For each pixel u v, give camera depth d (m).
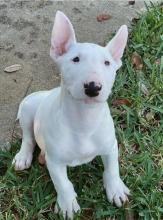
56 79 0.67
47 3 0.78
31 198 0.55
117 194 0.54
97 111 0.47
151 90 0.64
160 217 0.54
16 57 0.70
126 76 0.66
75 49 0.45
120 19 0.75
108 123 0.49
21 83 0.67
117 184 0.55
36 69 0.69
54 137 0.49
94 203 0.55
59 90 0.50
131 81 0.65
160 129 0.60
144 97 0.64
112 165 0.53
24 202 0.55
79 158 0.51
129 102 0.63
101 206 0.55
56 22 0.46
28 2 0.78
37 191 0.55
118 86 0.64
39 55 0.70
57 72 0.68
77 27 0.74
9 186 0.56
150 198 0.54
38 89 0.66
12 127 0.62
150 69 0.67
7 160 0.58
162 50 0.69
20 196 0.55
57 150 0.49
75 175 0.57
